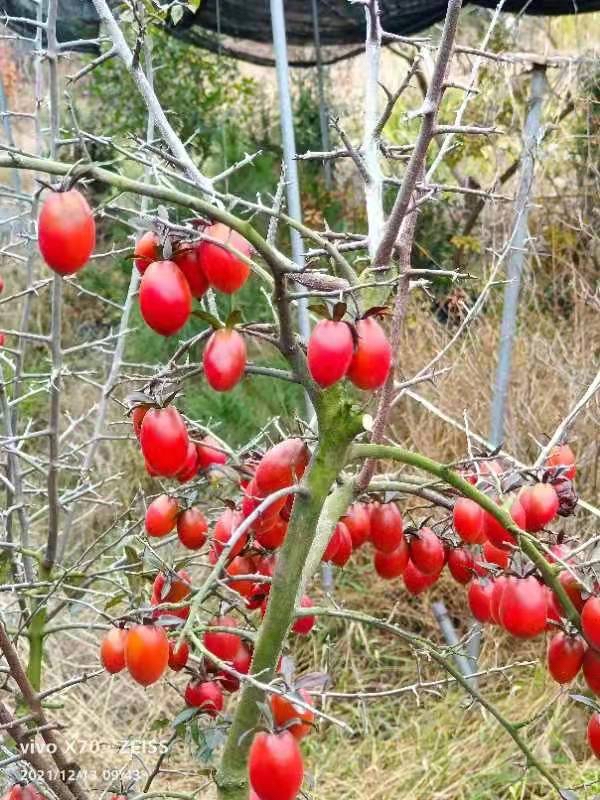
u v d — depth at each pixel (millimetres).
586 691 2939
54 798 1848
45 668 3521
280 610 1332
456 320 4930
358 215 5906
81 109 6395
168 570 1495
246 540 1560
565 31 6125
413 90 6266
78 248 1028
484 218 5328
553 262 4707
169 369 1346
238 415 4496
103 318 5789
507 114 5414
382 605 4008
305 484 1271
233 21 4852
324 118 5684
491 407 3656
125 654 1339
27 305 2383
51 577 2234
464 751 3248
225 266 1167
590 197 5141
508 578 1428
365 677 3740
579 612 1428
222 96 6738
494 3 4148
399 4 4230
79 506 4340
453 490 1636
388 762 3287
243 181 5582
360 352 1135
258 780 1200
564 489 1584
